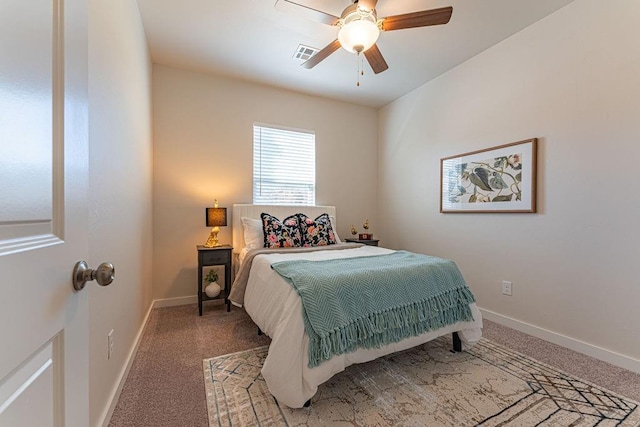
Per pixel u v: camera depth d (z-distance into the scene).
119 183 1.65
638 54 1.86
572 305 2.18
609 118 1.99
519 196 2.52
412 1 2.15
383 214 4.32
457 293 2.03
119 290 1.62
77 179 0.67
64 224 0.61
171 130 3.20
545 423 1.40
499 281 2.71
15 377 0.45
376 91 3.80
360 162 4.30
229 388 1.66
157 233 3.13
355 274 1.76
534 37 2.42
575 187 2.17
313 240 3.19
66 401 0.61
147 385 1.68
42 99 0.54
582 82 2.12
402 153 3.95
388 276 1.83
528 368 1.90
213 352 2.09
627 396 1.60
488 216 2.81
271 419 1.42
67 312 0.62
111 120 1.50
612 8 1.97
